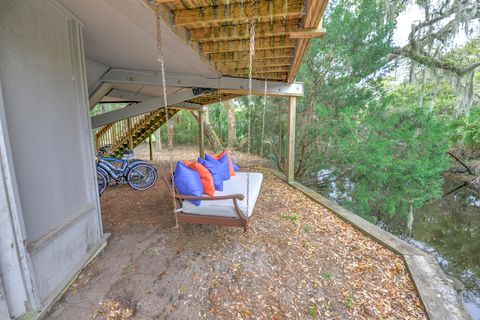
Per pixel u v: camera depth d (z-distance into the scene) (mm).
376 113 5223
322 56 5848
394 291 2084
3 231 1448
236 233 3035
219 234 2998
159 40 1938
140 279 2115
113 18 2172
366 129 5324
